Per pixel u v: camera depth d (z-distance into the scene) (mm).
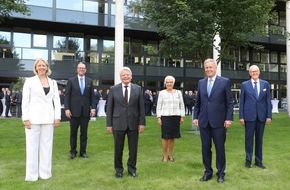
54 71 23938
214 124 5469
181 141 9477
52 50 24250
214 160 7027
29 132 5516
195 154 7691
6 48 23188
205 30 10367
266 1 10266
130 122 5773
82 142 7488
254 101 6438
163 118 6996
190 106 21031
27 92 5484
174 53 12273
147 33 25031
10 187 5172
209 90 5551
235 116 18484
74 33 24859
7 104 18734
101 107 18766
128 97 5801
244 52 30094
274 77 31141
